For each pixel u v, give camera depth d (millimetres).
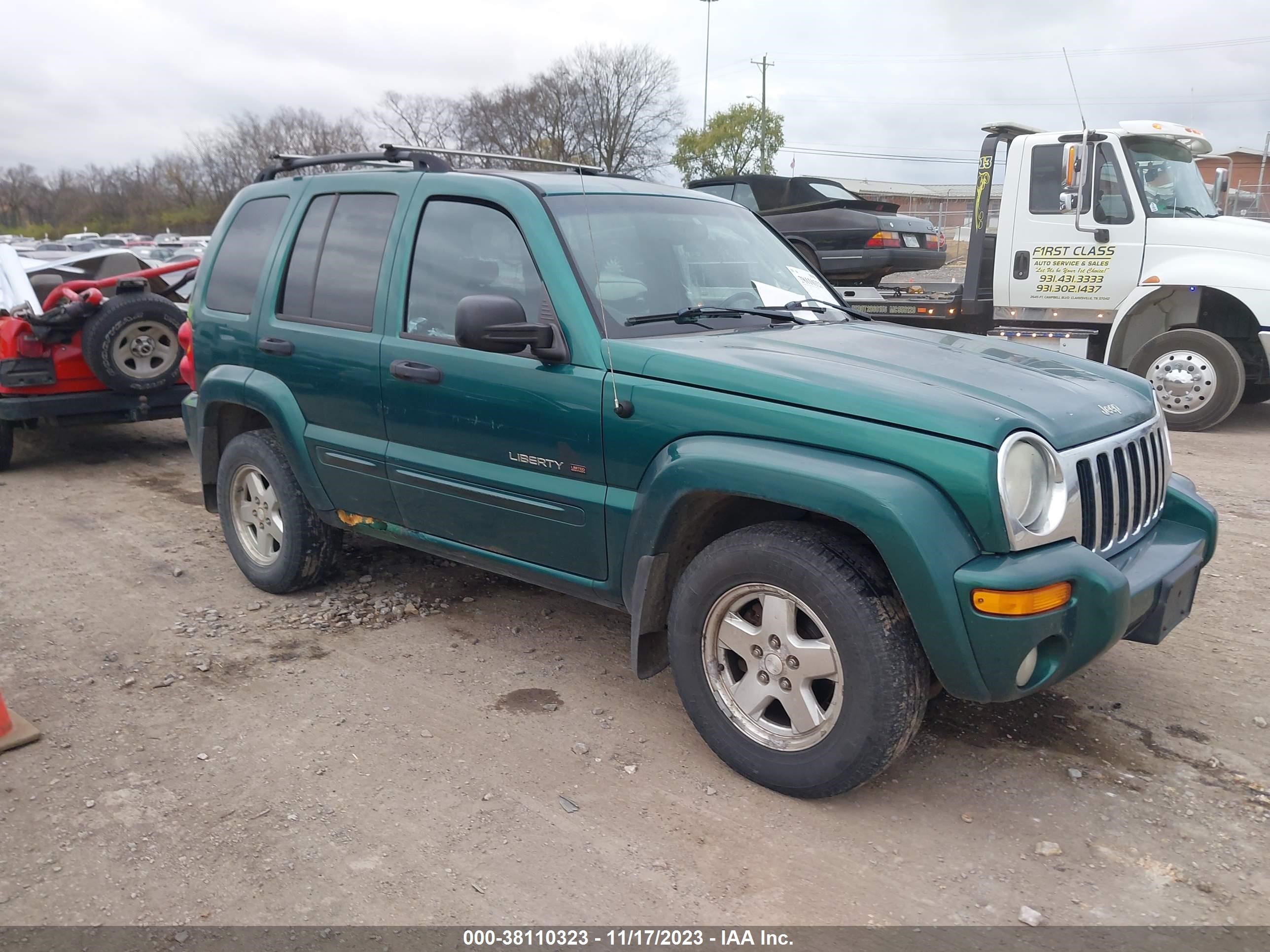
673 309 3686
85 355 7434
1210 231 8602
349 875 2771
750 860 2838
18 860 2840
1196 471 7348
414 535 4203
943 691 3822
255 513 4941
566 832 2967
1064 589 2744
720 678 3240
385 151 4254
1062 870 2789
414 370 3863
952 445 2723
